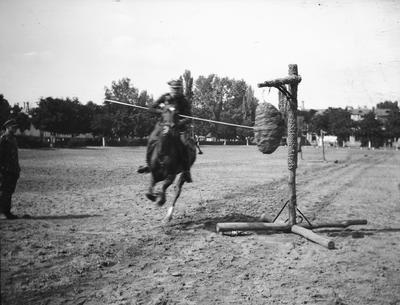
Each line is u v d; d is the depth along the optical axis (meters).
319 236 7.45
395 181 19.17
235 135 102.50
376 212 10.93
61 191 13.23
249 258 6.42
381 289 5.19
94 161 27.55
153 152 8.02
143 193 13.20
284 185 16.41
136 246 6.84
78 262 5.88
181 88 8.50
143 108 8.66
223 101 108.06
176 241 7.28
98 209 10.19
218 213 10.11
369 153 56.69
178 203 11.52
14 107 41.62
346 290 5.12
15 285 4.95
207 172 22.30
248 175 20.69
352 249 7.13
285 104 8.81
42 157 30.81
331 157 42.84
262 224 8.08
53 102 53.31
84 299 4.62
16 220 8.60
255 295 4.88
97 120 61.78
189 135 8.62
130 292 4.86
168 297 4.75
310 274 5.71
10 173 8.48
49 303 4.48
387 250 7.09
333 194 14.37
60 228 7.95
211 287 5.11
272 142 8.25
